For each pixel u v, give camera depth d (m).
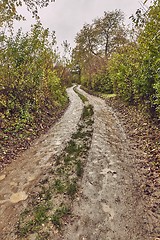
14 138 6.29
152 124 6.71
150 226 2.75
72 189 3.65
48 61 12.84
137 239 2.55
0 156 5.07
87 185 3.77
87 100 17.27
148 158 4.68
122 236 2.60
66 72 21.25
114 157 4.97
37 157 5.22
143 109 8.22
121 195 3.44
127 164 4.57
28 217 3.02
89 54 28.84
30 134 7.02
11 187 3.85
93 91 24.72
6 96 7.79
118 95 14.21
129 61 10.33
